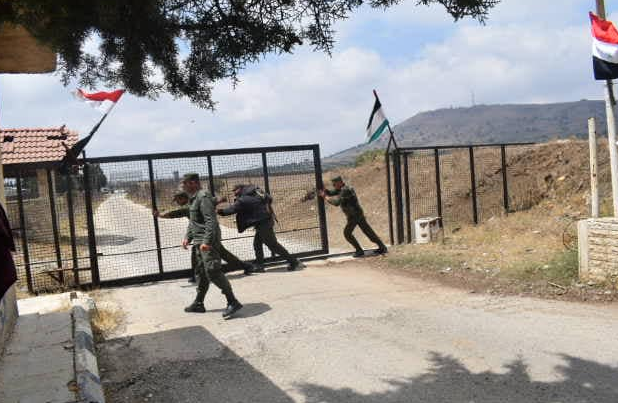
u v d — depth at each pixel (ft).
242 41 13.67
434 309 21.58
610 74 21.91
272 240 32.96
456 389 13.73
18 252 33.22
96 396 13.33
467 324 19.21
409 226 40.32
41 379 14.25
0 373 14.85
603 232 22.27
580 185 45.11
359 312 21.72
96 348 19.13
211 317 22.48
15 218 33.17
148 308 24.94
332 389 14.35
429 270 29.66
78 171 30.50
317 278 29.96
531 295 22.67
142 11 12.30
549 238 33.32
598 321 18.43
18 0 10.77
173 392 14.90
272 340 18.79
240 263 32.45
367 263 33.99
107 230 31.22
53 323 20.24
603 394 12.79
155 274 32.17
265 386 14.88
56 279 30.55
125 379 16.07
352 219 35.53
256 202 32.58
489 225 42.78
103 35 12.78
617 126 22.45
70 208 30.55
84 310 22.45
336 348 17.52
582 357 15.21
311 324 20.38
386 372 15.21
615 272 21.94
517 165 53.26
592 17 21.89
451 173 59.16
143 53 13.56
